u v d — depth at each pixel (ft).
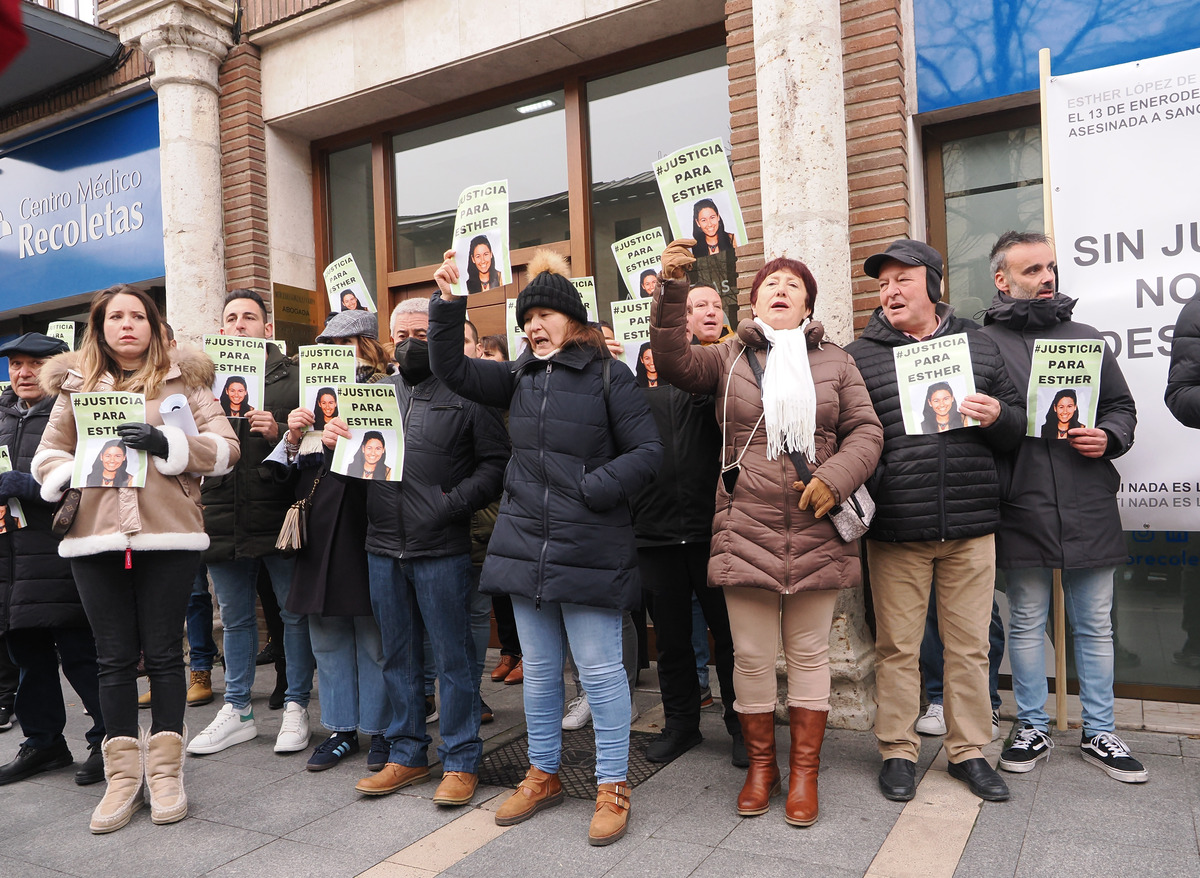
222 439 10.37
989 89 12.87
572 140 17.37
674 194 11.16
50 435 10.16
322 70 18.62
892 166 12.84
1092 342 10.01
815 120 12.44
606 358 9.60
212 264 19.33
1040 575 10.41
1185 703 12.72
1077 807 9.20
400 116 19.29
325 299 20.58
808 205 12.44
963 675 9.87
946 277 14.19
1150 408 11.26
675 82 16.52
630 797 9.95
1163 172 11.14
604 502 8.93
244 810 10.07
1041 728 10.55
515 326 13.32
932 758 10.82
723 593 11.02
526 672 9.66
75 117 21.65
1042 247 10.75
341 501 10.91
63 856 9.04
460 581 10.10
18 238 23.06
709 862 8.29
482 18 16.72
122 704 9.94
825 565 9.11
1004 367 10.22
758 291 9.86
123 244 21.08
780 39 12.55
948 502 9.59
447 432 10.16
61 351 11.91
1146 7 11.96
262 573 14.55
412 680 10.54
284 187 19.90
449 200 19.10
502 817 9.31
